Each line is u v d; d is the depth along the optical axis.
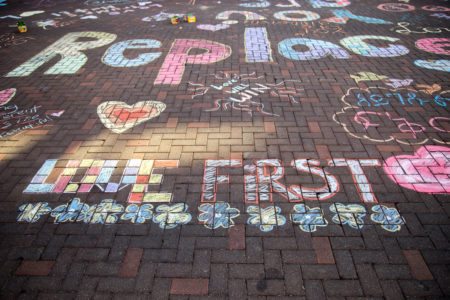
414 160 3.51
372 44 6.64
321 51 6.40
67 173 3.50
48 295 2.41
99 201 3.15
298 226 2.85
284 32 7.56
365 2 9.80
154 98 4.90
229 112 4.48
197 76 5.55
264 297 2.35
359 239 2.73
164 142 3.91
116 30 8.08
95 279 2.50
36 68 6.02
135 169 3.52
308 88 5.04
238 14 9.11
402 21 7.95
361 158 3.57
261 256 2.62
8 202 3.17
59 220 2.97
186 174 3.43
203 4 10.33
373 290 2.38
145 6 10.29
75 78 5.60
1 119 4.45
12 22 8.98
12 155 3.77
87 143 3.94
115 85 5.32
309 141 3.85
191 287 2.43
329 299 2.33
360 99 4.68
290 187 3.24
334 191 3.18
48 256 2.67
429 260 2.56
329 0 10.25
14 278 2.52
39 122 4.37
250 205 3.06
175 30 7.95
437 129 3.98
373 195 3.12
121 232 2.85
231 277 2.48
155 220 2.95
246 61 6.07
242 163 3.55
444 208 2.96
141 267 2.57
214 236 2.79
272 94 4.89
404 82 5.10
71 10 10.07
